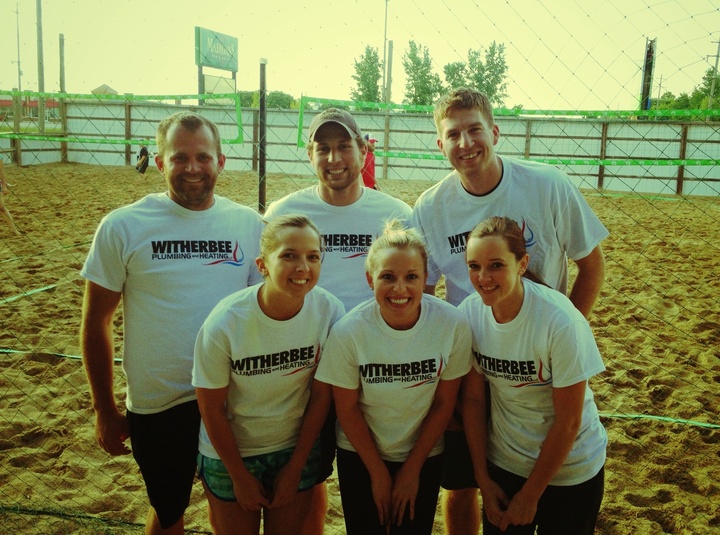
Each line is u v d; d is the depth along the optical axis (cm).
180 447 237
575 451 203
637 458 354
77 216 1117
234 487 210
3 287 677
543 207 239
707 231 1092
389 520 213
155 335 229
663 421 395
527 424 207
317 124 251
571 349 190
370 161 722
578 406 194
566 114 465
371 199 269
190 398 235
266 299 202
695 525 292
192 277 232
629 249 936
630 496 318
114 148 2089
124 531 288
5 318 578
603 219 1223
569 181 245
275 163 1964
